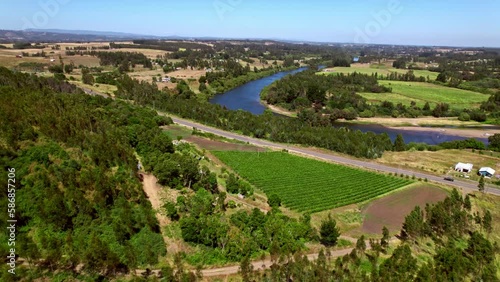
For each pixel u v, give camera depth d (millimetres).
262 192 89625
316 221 76562
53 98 113125
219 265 58031
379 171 109688
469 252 66062
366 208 85438
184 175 83438
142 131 107000
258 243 63938
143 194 74375
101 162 80312
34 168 68938
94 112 118250
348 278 53750
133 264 53281
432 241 70938
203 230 62125
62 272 51219
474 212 84188
